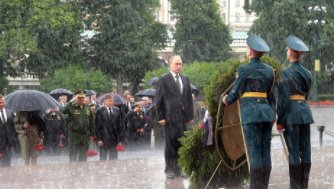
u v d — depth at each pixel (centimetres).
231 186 1079
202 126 1056
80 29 6938
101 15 7156
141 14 7562
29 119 1742
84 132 1708
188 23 8569
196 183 1075
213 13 8644
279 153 1684
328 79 7625
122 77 7381
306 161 1032
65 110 1708
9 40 6081
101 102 2498
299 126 1024
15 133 1722
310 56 7125
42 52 6544
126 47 7094
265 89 935
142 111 2433
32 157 1748
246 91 934
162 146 2430
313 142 2545
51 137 2253
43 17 6228
